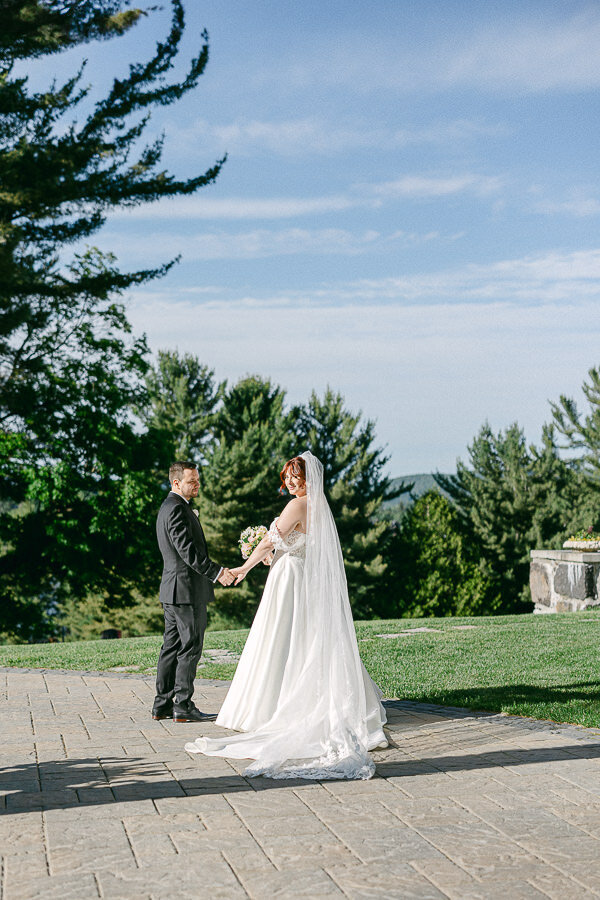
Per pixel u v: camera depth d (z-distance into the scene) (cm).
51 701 684
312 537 559
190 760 495
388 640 1055
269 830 375
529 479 4450
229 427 4116
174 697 611
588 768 475
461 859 342
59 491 2359
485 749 521
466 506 4691
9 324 1675
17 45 1399
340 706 511
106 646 1097
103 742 539
